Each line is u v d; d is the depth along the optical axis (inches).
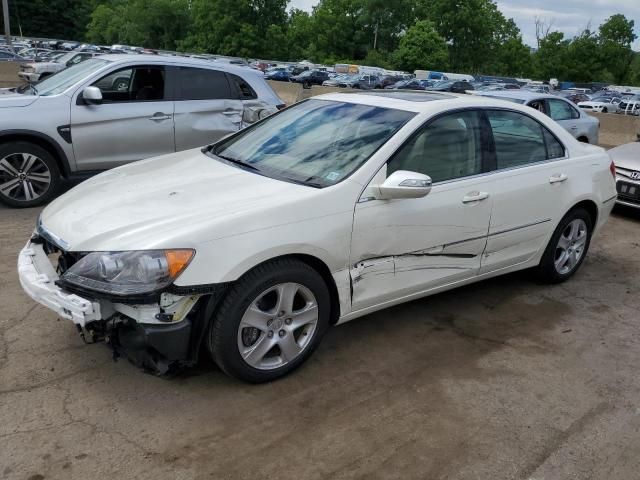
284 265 127.1
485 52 3784.5
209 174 148.2
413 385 137.6
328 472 107.9
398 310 176.9
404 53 3363.7
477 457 114.3
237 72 310.8
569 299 194.9
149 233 116.6
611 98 1769.2
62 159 260.5
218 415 121.6
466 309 181.3
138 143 278.7
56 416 117.9
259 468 107.7
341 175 139.7
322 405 127.5
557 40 3754.9
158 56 289.7
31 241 140.1
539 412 130.1
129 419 118.5
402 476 108.2
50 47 2274.9
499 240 171.5
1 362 135.4
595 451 118.3
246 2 3216.0
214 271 116.5
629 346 164.4
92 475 103.3
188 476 104.7
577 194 191.5
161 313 114.7
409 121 151.6
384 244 142.3
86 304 111.8
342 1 3651.6
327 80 2055.9
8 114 245.0
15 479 101.2
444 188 153.5
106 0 3846.0
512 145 175.8
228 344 123.1
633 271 228.8
